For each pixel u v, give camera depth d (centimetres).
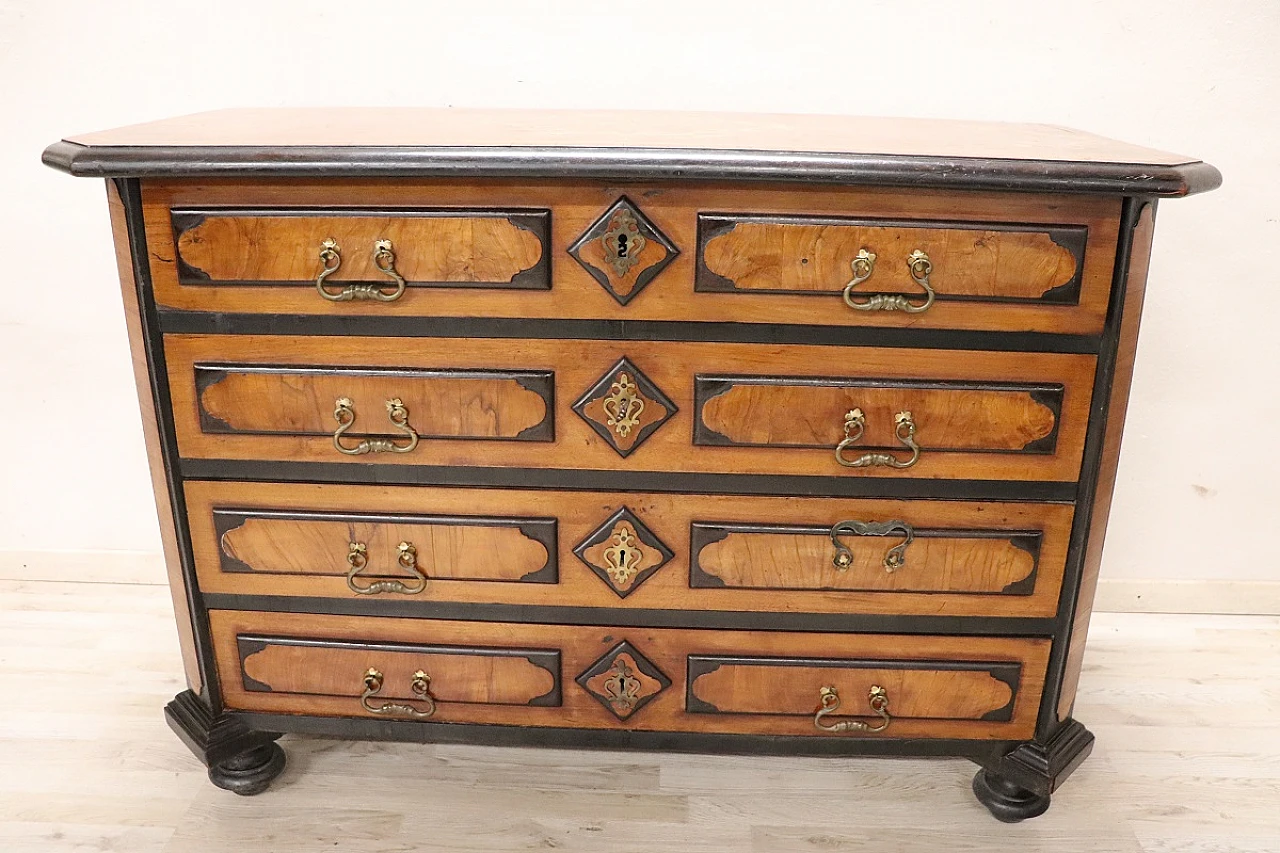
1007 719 145
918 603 139
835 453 131
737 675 143
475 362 129
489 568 139
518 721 148
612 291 124
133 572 219
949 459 131
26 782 158
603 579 138
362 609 142
